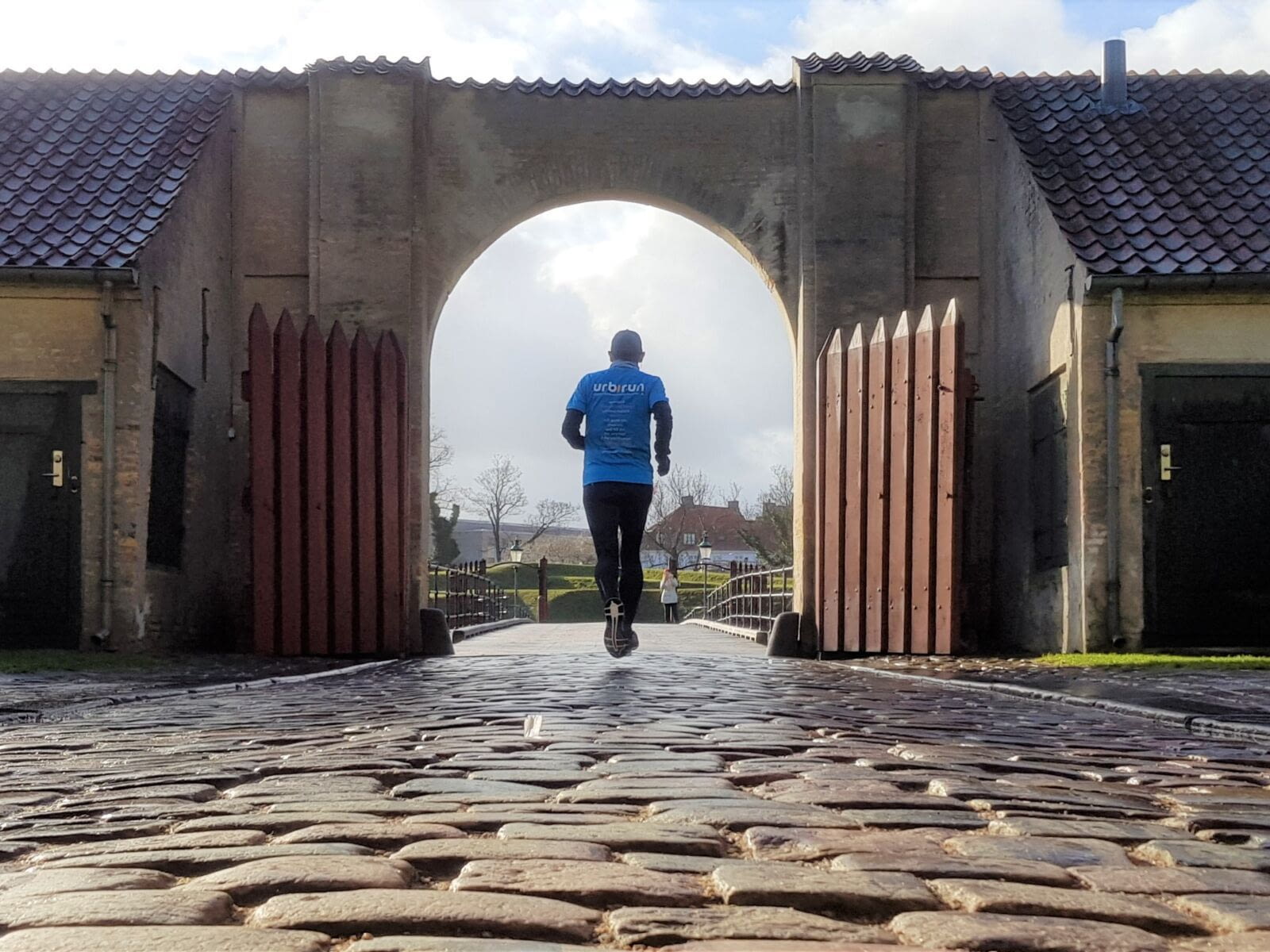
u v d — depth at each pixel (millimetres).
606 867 2135
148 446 10266
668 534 74438
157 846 2371
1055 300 10578
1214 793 3184
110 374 10055
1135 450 10141
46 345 10156
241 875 2062
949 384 10438
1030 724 4969
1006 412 11883
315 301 11672
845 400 11289
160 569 10594
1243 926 1832
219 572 11859
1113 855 2328
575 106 12148
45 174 11094
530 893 1953
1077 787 3217
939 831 2551
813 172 11859
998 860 2250
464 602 18453
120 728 4750
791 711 5402
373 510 11008
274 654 10789
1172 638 10094
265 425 10875
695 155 12141
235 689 6887
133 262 9883
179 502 11094
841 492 11250
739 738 4250
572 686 6938
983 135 12109
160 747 4090
